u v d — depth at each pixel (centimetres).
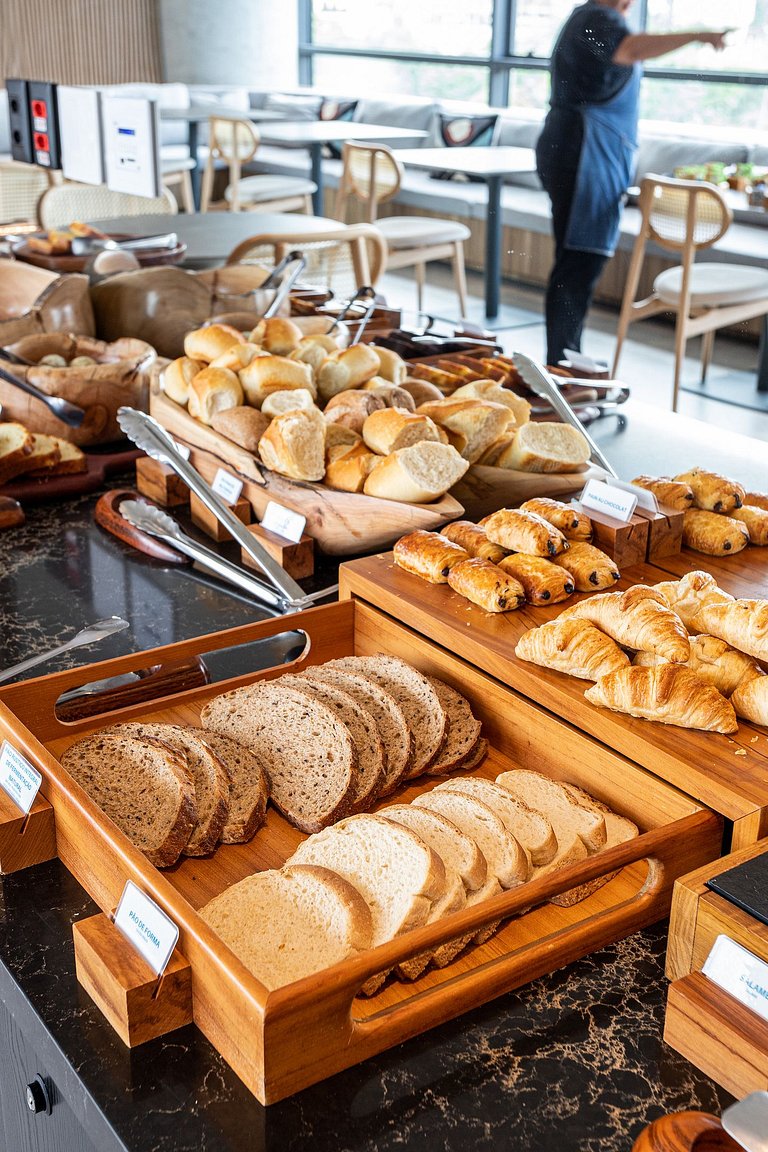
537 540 111
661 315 493
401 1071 70
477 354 201
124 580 141
